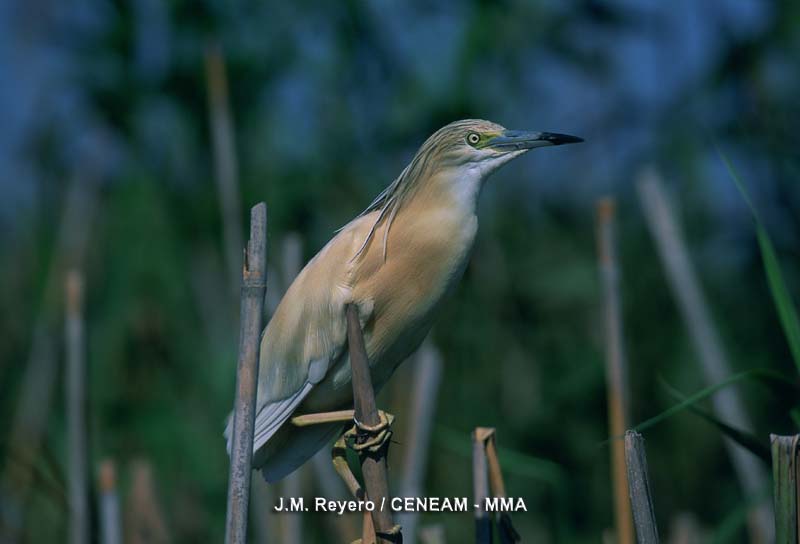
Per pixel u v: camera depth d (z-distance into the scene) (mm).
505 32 10719
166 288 10992
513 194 11672
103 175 11562
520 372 10734
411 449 7148
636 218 11305
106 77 10547
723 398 7793
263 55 10570
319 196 10766
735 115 10562
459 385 10586
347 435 5477
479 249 11172
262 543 7801
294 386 5879
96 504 7363
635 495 4125
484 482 5129
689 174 10742
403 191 5836
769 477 8023
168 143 10852
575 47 11047
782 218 10164
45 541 9156
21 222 12445
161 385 10711
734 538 9516
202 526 9570
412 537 6711
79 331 7363
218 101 9000
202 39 10531
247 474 4289
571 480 10258
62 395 10633
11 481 9211
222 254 10898
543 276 11164
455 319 10820
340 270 5742
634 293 11016
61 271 11297
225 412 9984
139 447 10211
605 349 10461
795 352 4863
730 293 10867
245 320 4324
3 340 11844
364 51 10805
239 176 10625
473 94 10602
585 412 10469
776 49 10375
